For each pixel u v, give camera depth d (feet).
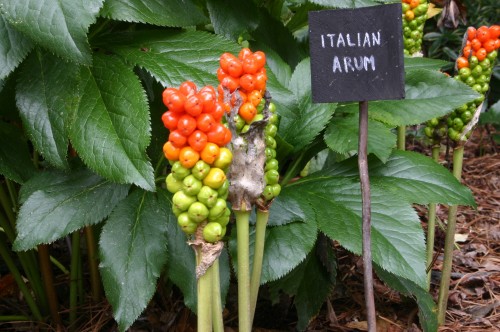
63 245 4.11
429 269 3.54
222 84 2.35
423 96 3.13
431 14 5.33
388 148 2.94
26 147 3.03
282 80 3.27
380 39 2.47
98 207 2.87
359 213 2.90
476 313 3.65
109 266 2.76
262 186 2.43
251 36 3.50
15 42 2.65
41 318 3.50
